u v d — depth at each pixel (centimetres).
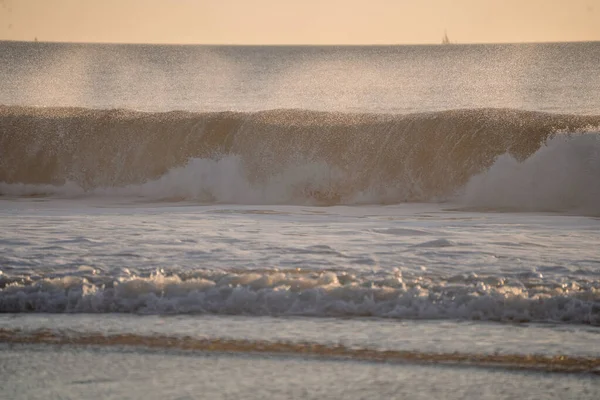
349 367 2155
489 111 6744
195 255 3431
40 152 6988
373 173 6450
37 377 2086
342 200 6450
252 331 2447
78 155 6950
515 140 6272
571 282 2883
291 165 6600
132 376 2092
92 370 2138
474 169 6225
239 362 2194
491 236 4025
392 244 3734
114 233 4056
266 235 4028
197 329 2470
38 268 3125
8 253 3438
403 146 6494
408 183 6356
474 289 2728
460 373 2108
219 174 6675
